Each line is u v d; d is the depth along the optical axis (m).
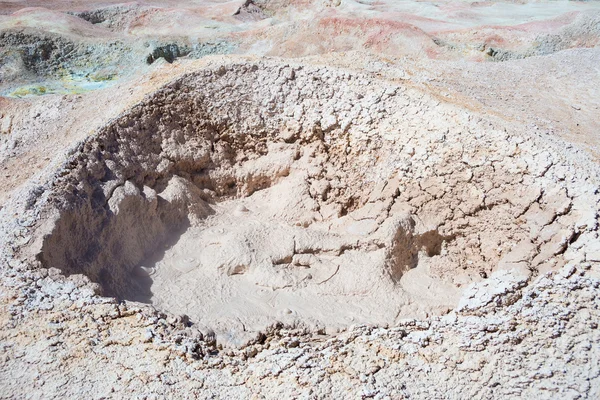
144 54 14.36
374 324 5.96
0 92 12.58
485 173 6.94
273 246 7.03
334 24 15.44
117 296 6.33
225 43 15.67
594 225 5.94
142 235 7.05
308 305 6.46
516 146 6.78
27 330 5.25
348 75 7.92
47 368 4.96
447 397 4.91
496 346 5.22
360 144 7.80
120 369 5.01
